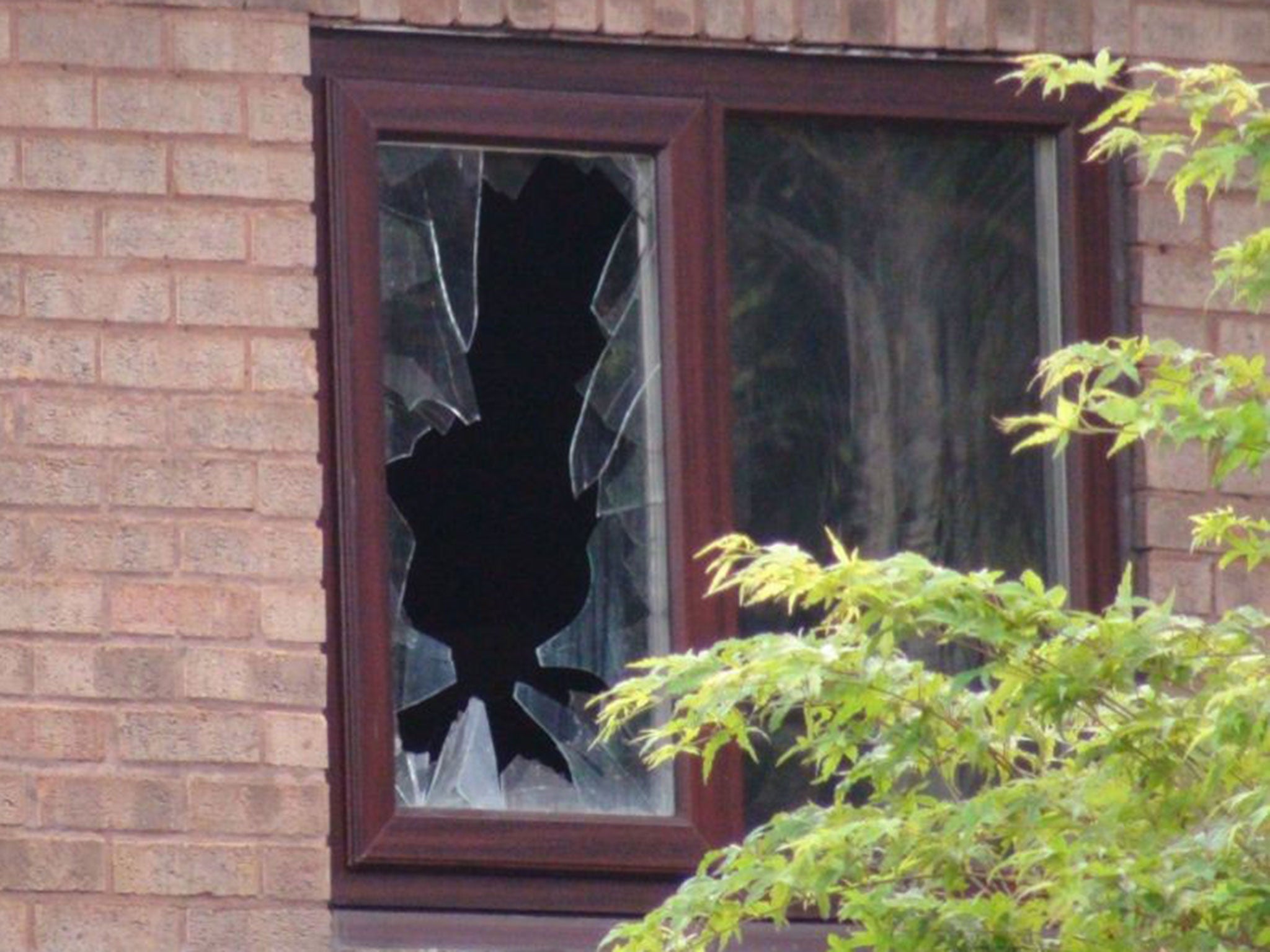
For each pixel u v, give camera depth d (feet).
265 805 79.46
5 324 80.02
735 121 87.40
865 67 87.92
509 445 84.74
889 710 62.23
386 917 81.15
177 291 81.20
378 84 84.64
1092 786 61.00
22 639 78.64
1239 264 66.28
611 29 85.81
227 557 80.28
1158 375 64.28
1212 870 58.90
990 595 60.59
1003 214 88.99
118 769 78.69
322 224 83.76
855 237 87.92
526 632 83.92
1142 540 87.40
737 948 82.53
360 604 82.17
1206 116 66.28
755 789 84.23
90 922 77.82
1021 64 88.28
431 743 82.74
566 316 85.66
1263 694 58.54
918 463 87.40
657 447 85.51
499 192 85.87
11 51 81.41
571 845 82.23
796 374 86.94
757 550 63.00
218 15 82.84
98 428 80.02
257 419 81.15
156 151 81.76
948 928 61.87
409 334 84.64
